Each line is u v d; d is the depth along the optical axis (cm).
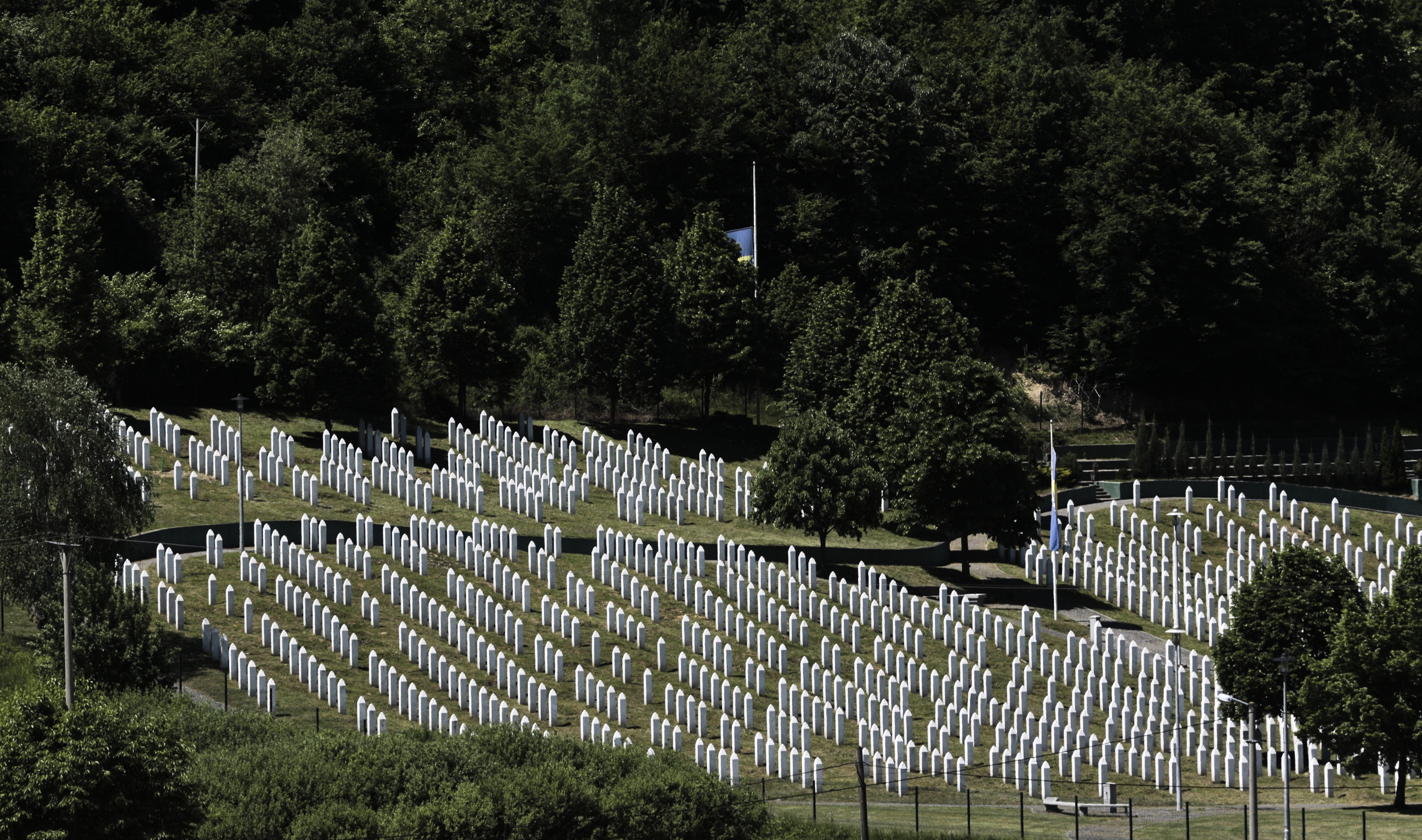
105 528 10556
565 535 13375
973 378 14650
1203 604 14125
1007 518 14450
